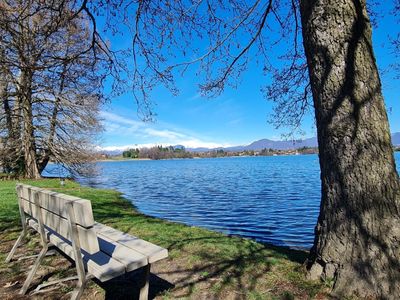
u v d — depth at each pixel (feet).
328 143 12.37
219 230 36.91
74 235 10.27
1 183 66.28
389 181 11.64
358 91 11.83
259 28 21.90
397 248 11.39
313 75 12.89
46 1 18.71
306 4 12.98
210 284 13.56
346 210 11.87
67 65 23.21
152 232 23.73
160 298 12.51
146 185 101.30
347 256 11.75
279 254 17.39
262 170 186.50
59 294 13.01
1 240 20.72
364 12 12.23
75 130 84.43
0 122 77.77
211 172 177.27
